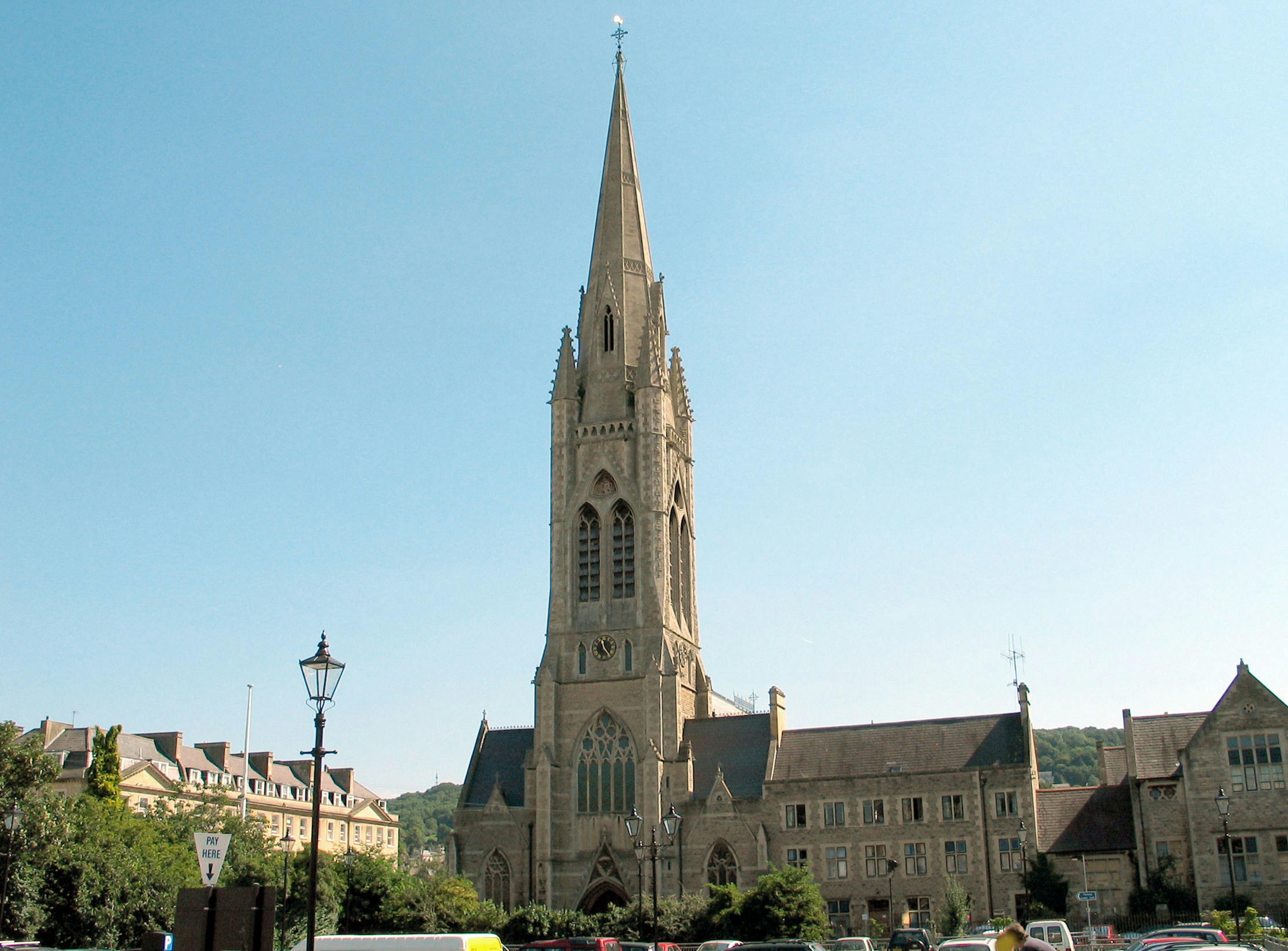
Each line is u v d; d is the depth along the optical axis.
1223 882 103.94
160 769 169.38
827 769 123.44
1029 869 111.19
